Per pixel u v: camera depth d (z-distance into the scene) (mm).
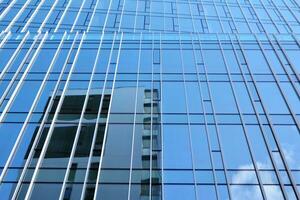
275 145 21672
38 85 25578
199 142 21781
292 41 31406
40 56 28297
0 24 32156
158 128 22672
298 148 21469
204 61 28953
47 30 32031
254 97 25375
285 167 20219
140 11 36938
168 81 26781
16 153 20422
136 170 19953
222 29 34781
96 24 33938
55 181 19172
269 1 40250
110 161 20359
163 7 37969
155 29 34125
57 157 20391
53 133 21922
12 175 19234
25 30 31609
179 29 34469
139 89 25875
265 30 34500
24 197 18328
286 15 37750
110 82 26406
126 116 23406
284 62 28891
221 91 25891
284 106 24562
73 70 27234
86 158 20453
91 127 22531
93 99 24734
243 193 18969
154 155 20828
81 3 36719
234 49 30375
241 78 27250
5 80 25672
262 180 19547
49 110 23453
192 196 18844
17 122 22406
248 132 22547
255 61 29016
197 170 20094
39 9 34969
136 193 18875
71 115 23234
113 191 18891
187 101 24828
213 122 23250
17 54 28219
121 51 29625
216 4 39312
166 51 29906
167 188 19172
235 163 20516
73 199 18422
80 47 29766
